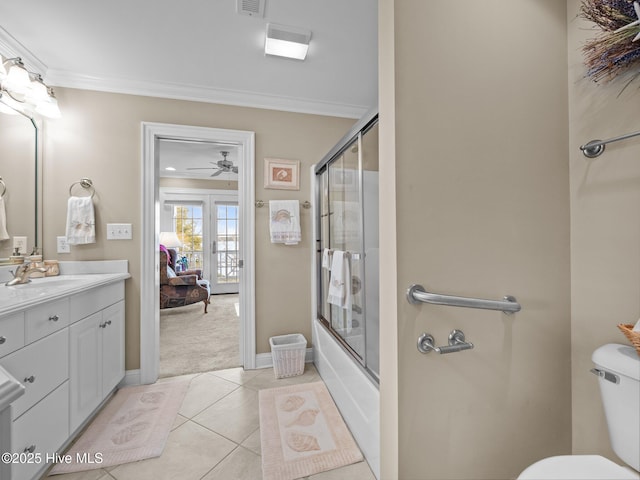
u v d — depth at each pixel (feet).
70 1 4.84
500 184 3.24
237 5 4.96
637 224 2.97
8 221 5.92
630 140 3.00
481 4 3.18
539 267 3.42
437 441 3.00
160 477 4.33
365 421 4.63
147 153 7.29
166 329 11.66
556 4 3.55
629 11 2.76
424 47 2.92
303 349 7.59
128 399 6.42
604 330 3.25
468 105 3.10
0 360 3.48
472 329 3.13
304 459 4.60
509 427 3.31
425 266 2.92
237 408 6.08
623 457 2.73
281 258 8.30
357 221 5.46
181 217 18.81
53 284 5.70
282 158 8.36
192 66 6.72
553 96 3.51
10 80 5.50
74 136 6.92
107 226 7.06
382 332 3.15
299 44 5.93
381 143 3.08
